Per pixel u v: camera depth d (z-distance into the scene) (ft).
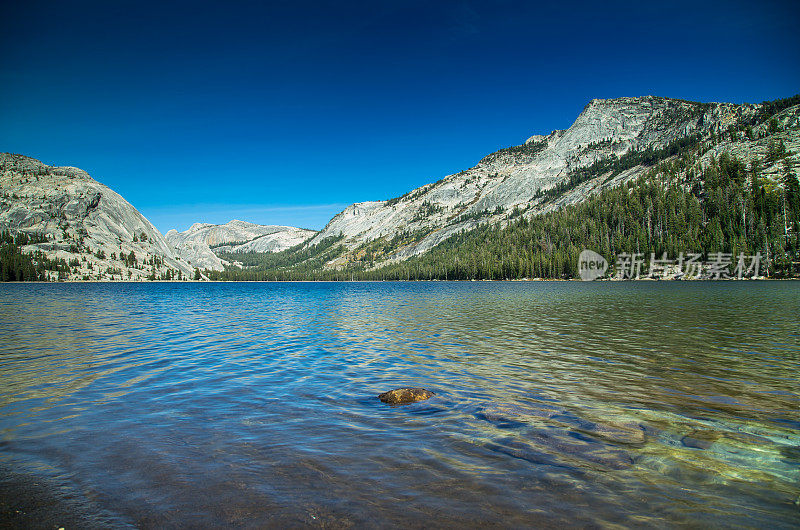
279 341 84.07
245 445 31.35
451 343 79.05
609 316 120.37
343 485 25.00
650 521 20.95
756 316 115.24
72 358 66.18
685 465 27.27
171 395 45.60
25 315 134.82
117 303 197.88
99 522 21.31
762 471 26.37
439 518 21.40
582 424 35.19
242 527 20.77
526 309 148.46
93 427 35.58
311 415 38.52
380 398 43.62
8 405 41.91
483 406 40.42
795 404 40.47
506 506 22.44
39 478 26.21
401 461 28.22
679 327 96.02
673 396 43.39
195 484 25.35
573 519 21.20
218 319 127.34
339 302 210.59
